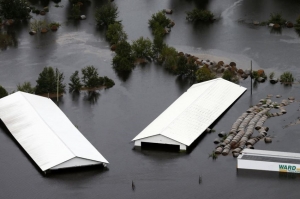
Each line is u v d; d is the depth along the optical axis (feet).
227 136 402.31
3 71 494.18
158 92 463.01
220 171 371.76
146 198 349.41
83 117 430.61
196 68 485.15
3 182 363.97
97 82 469.57
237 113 432.66
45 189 357.20
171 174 369.91
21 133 397.60
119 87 470.39
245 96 454.81
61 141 382.42
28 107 417.08
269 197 349.61
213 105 431.43
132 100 452.35
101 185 360.28
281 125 417.08
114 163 380.37
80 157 369.71
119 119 428.15
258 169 370.32
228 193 353.31
